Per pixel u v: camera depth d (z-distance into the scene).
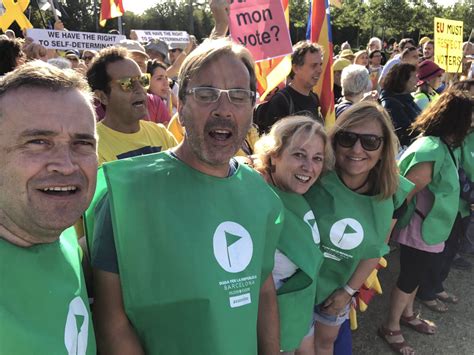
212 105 1.24
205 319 1.20
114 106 2.21
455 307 3.40
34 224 0.89
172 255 1.19
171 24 40.06
